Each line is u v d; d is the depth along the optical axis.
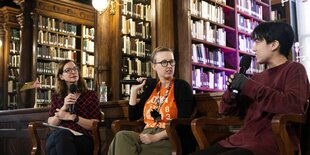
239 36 5.91
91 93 3.09
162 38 4.71
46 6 7.12
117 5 5.24
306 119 1.78
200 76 5.09
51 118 2.97
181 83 2.49
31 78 7.05
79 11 7.60
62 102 3.05
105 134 3.43
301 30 7.67
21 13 7.25
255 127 1.85
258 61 1.95
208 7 5.42
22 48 7.14
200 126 2.07
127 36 5.37
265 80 1.94
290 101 1.69
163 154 2.33
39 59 7.07
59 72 3.11
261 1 6.81
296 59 7.45
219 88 5.43
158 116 2.46
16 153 4.62
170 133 2.15
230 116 2.14
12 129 4.71
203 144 2.05
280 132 1.62
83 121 2.86
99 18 5.22
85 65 7.58
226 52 5.84
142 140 2.36
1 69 7.71
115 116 3.37
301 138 1.79
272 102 1.73
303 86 1.74
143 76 5.49
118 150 2.30
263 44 1.91
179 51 4.73
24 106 6.97
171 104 2.44
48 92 7.21
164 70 2.54
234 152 1.71
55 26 7.29
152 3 4.89
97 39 5.24
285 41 1.88
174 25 4.79
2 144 4.89
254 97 1.81
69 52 7.49
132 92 2.71
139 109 2.71
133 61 5.39
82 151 2.78
